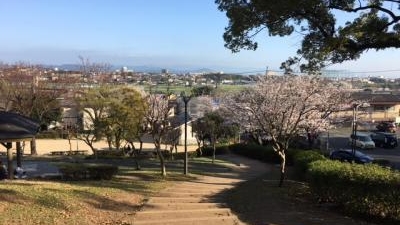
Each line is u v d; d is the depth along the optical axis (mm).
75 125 53219
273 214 11938
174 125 36625
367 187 11414
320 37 13188
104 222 10359
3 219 9633
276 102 23656
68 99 47812
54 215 10312
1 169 18719
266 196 15094
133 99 27219
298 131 30234
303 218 11438
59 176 20156
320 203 13477
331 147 50375
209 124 41156
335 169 12984
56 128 58906
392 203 10828
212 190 18328
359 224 10781
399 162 38938
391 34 12664
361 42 12977
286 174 23906
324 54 13031
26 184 13766
